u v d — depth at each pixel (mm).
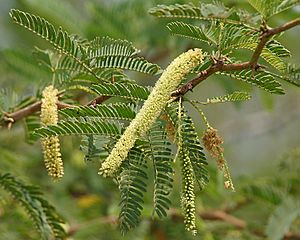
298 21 718
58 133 728
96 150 735
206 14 733
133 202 725
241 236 1113
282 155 1176
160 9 750
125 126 735
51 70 845
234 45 739
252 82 752
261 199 1114
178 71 700
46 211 868
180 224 1126
